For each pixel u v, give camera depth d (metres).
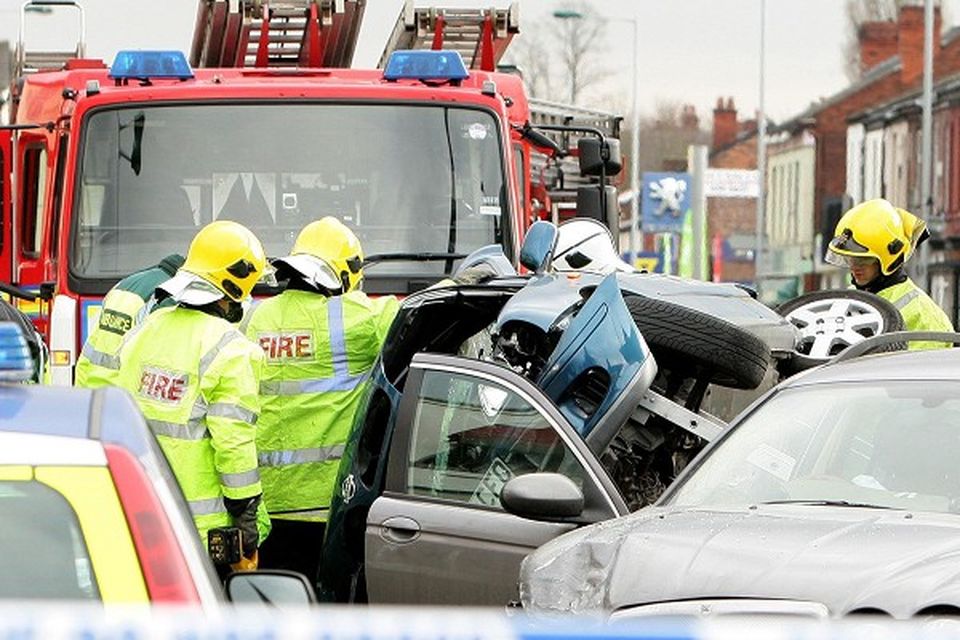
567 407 16.73
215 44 33.97
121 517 7.44
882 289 23.81
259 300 26.25
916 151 182.62
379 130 27.44
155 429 18.34
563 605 12.86
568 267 22.28
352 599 17.86
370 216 27.36
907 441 13.98
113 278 26.77
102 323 22.56
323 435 21.17
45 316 27.53
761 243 134.62
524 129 28.50
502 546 16.03
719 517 13.27
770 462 14.38
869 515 12.98
